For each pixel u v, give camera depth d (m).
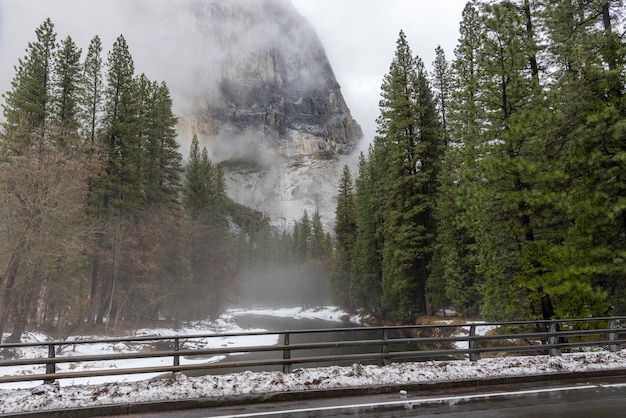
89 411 7.48
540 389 8.97
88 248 29.45
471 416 7.22
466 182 16.05
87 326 32.97
